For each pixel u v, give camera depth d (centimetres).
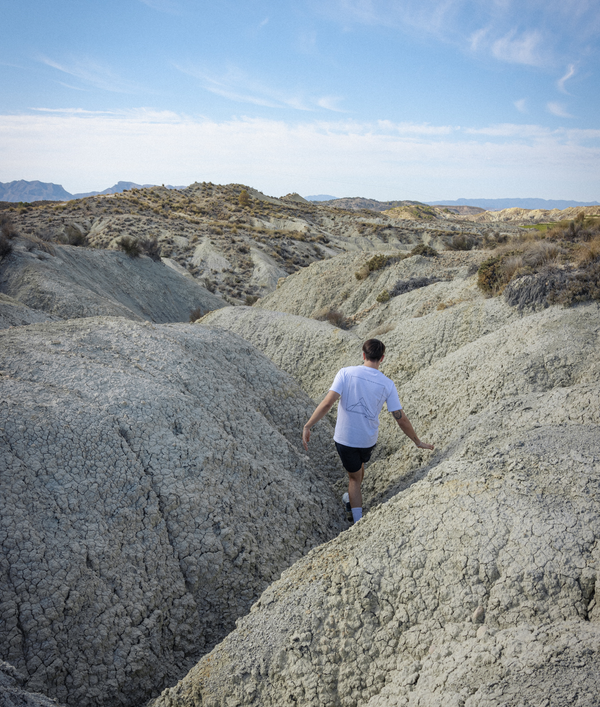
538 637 201
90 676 278
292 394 675
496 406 438
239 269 5016
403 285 1612
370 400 394
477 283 1057
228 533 377
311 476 518
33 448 350
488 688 184
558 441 316
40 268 2416
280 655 259
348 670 240
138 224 5809
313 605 274
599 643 185
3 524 301
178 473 394
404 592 254
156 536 354
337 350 1023
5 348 505
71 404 405
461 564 246
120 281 3181
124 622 303
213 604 349
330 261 2336
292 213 9344
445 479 316
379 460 555
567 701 163
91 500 345
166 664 309
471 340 818
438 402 574
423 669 218
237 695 254
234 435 491
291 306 2264
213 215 8094
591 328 561
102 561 320
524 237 1471
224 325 1270
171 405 448
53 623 280
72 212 6103
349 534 319
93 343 575
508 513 261
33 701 217
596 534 232
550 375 506
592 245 800
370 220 9519
